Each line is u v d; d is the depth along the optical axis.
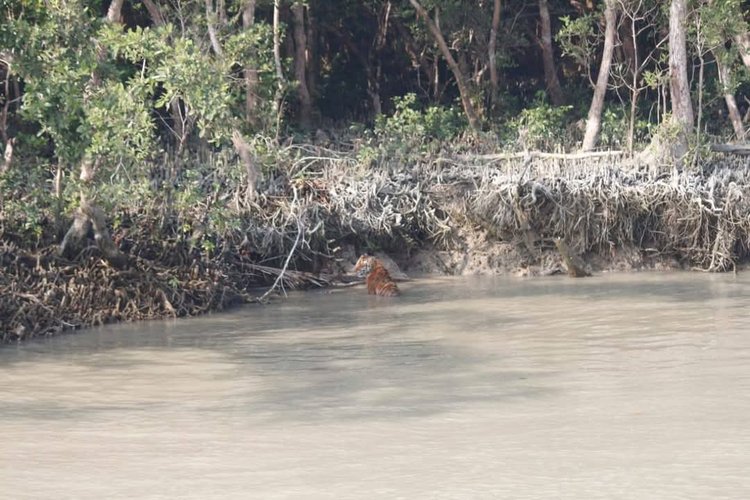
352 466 10.38
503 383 13.86
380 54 37.12
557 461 10.40
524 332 17.67
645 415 12.00
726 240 26.28
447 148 29.25
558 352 15.82
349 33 37.31
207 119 21.81
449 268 26.47
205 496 9.61
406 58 37.81
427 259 26.56
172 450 11.08
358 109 37.62
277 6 27.95
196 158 26.50
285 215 24.78
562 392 13.23
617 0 30.31
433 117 31.23
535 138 29.91
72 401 13.46
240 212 24.20
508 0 37.81
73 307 19.61
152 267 21.09
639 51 38.28
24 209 19.73
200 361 15.98
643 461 10.34
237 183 25.08
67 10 18.06
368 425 11.91
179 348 17.12
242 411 12.75
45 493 9.78
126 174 19.91
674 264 26.73
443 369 14.90
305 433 11.62
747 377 13.73
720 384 13.38
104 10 32.47
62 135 17.77
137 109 19.69
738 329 17.30
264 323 19.61
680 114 28.00
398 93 38.50
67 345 17.62
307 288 24.33
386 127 29.89
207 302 21.11
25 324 18.55
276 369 15.26
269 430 11.80
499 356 15.69
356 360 15.76
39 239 20.41
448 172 27.20
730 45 35.25
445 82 37.88
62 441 11.50
